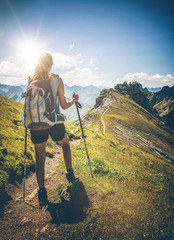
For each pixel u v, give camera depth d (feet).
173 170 37.32
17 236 9.85
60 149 35.37
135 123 382.83
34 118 9.64
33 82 9.68
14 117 47.67
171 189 16.65
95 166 19.35
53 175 19.51
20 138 29.99
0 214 11.94
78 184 14.33
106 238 9.55
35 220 11.30
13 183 17.29
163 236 9.68
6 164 19.04
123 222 10.67
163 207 12.65
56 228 10.38
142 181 17.85
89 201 12.73
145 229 10.18
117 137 270.05
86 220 10.86
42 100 9.48
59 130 11.35
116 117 383.24
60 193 14.28
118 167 21.99
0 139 25.27
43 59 9.75
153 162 43.09
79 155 26.27
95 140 49.14
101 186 14.71
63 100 10.91
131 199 13.20
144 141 307.17
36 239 9.64
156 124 552.41
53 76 10.36
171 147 340.80
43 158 12.32
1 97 68.80
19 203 13.85
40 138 11.10
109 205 12.24
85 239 9.53
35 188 17.29
